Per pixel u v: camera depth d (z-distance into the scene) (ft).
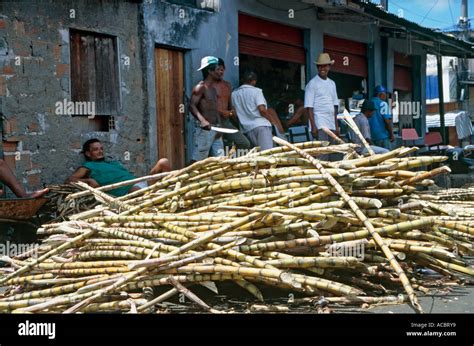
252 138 34.60
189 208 16.24
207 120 33.24
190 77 36.04
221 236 14.06
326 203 14.61
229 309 13.61
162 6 33.96
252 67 44.19
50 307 13.21
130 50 32.27
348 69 54.65
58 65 28.45
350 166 15.46
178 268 13.56
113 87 31.48
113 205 17.12
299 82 48.78
